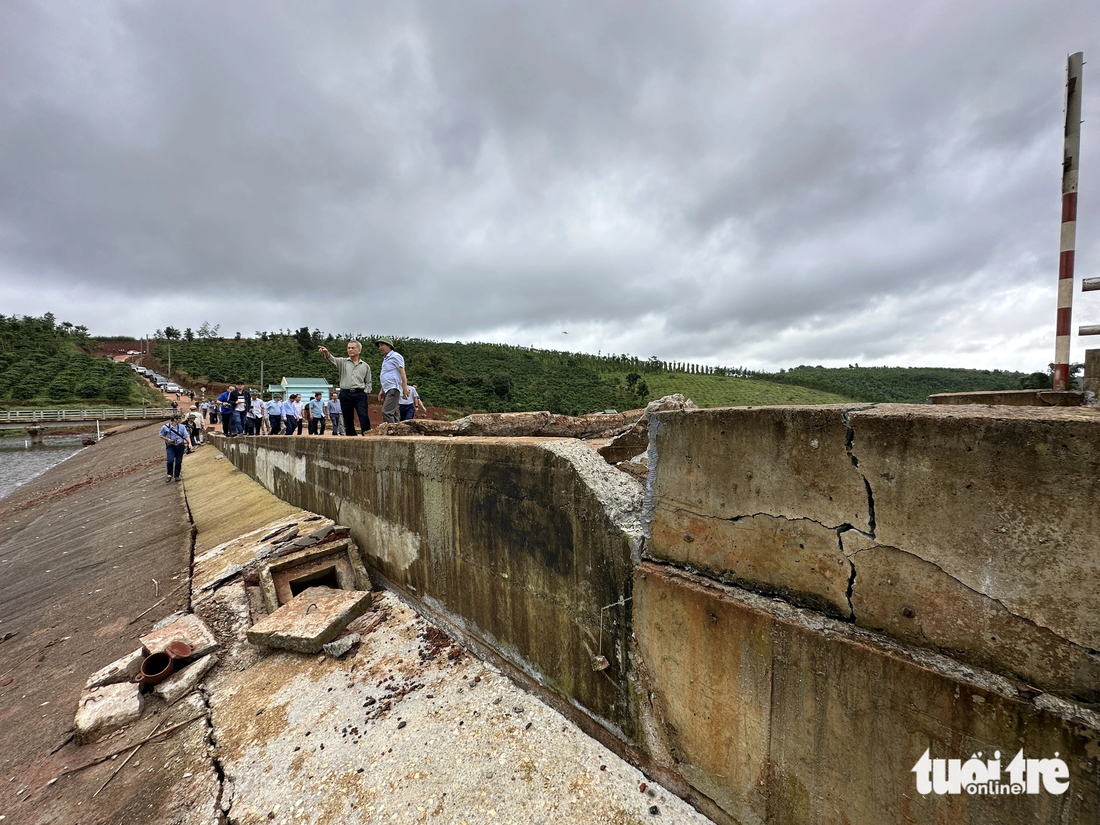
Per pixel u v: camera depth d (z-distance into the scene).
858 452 1.25
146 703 2.96
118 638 3.92
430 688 2.65
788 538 1.41
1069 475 0.94
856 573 1.27
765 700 1.42
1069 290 3.60
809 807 1.34
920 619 1.15
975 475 1.06
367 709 2.57
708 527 1.63
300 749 2.37
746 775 1.50
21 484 22.28
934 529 1.13
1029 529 0.99
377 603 3.74
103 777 2.42
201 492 10.09
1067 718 0.92
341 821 1.92
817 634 1.28
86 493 15.63
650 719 1.81
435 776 2.05
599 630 2.00
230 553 5.02
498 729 2.25
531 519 2.32
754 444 1.48
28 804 2.33
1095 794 0.89
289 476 6.88
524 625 2.44
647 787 1.81
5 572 8.24
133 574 5.48
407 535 3.55
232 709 2.78
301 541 4.48
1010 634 1.03
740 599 1.49
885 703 1.16
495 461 2.54
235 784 2.22
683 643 1.64
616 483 2.06
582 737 2.11
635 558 1.82
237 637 3.51
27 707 3.28
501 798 1.88
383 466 3.87
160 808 2.15
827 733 1.28
